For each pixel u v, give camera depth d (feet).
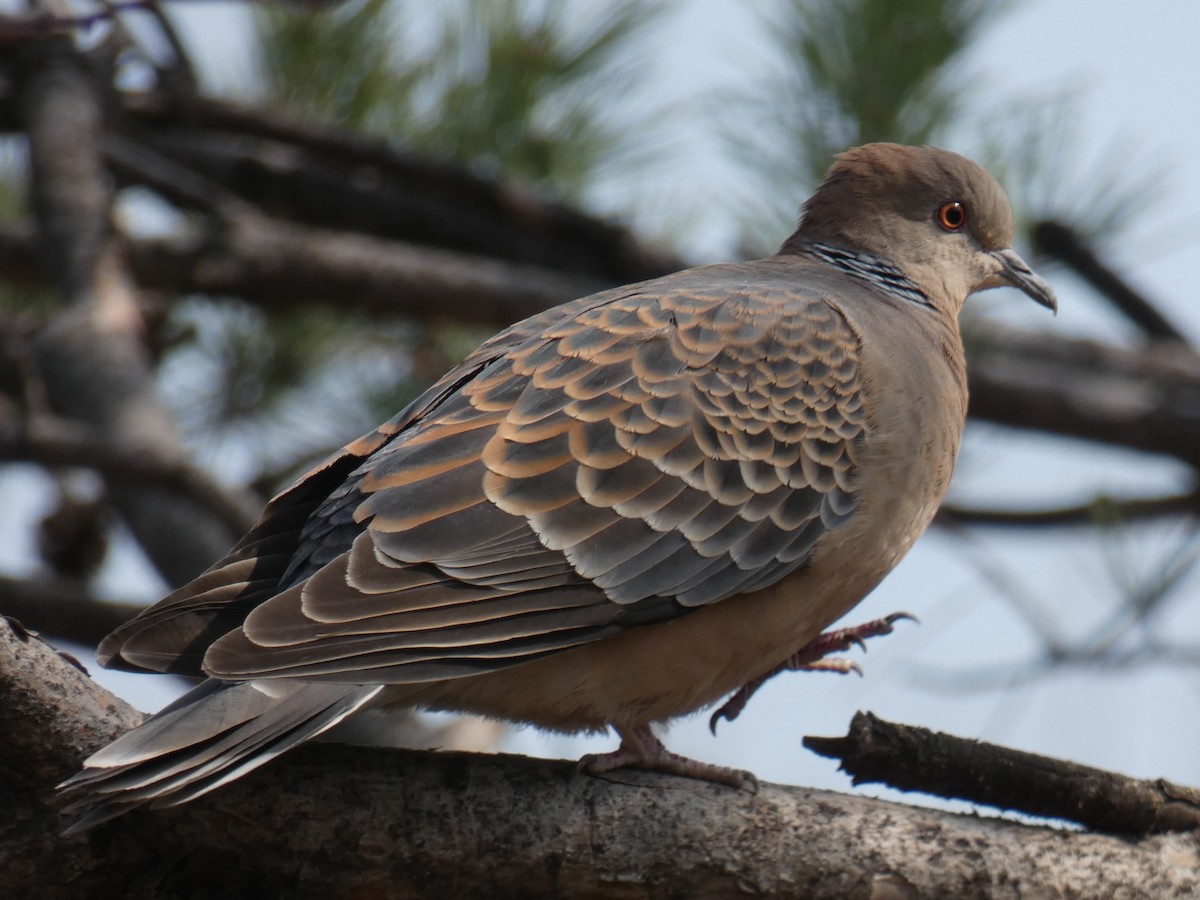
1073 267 48.60
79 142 48.03
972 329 47.96
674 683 26.78
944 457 30.17
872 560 28.84
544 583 25.02
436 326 50.83
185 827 23.24
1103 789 25.31
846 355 28.96
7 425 41.93
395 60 51.57
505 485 25.30
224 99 50.14
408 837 23.71
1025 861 24.80
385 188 50.78
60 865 23.07
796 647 28.63
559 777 24.45
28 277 49.80
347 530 25.13
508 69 50.14
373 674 23.17
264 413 52.31
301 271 47.37
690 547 26.40
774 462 27.50
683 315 28.17
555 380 26.66
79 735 22.89
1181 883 25.22
